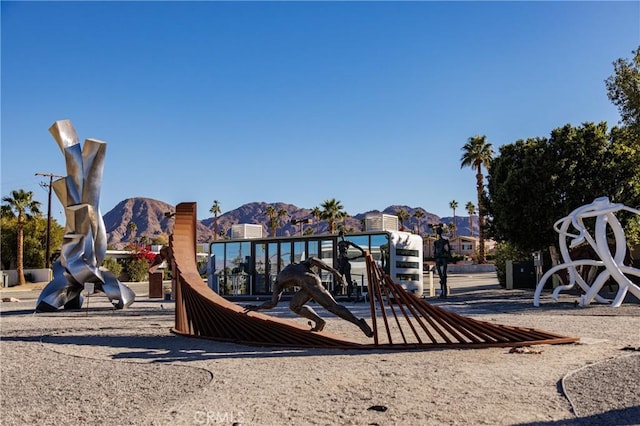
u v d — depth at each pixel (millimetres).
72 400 6320
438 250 25953
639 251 35094
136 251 62875
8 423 5477
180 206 13664
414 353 8945
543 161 29781
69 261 20094
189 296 11852
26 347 10664
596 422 5031
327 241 27125
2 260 62812
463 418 5211
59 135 19859
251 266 29359
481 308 18234
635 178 29547
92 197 20156
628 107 27859
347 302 23188
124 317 17375
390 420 5199
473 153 54250
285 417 5367
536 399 5852
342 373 7348
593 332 11430
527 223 30281
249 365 8117
